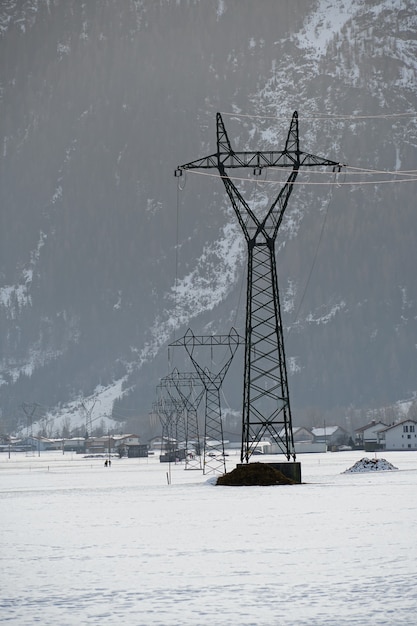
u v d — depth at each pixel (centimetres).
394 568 5359
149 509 10588
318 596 4644
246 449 15688
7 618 4312
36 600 4734
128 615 4328
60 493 15362
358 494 12012
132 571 5581
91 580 5297
